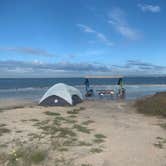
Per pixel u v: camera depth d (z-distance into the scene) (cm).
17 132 1186
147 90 4853
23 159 821
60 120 1502
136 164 841
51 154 893
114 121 1534
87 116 1678
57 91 2208
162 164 846
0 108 2130
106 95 3247
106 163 840
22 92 4416
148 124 1475
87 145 1023
